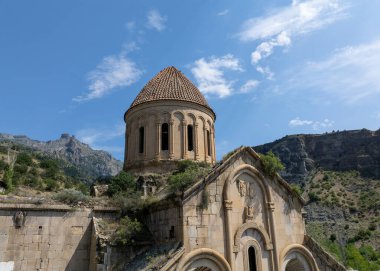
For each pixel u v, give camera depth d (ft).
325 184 484.33
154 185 82.53
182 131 93.66
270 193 70.49
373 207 379.14
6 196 66.33
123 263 59.72
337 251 160.56
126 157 99.81
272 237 67.72
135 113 98.02
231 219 63.05
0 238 58.85
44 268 61.26
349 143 577.43
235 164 67.77
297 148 618.85
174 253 54.75
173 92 98.12
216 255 58.59
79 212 67.00
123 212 69.92
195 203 59.93
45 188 193.06
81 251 65.00
